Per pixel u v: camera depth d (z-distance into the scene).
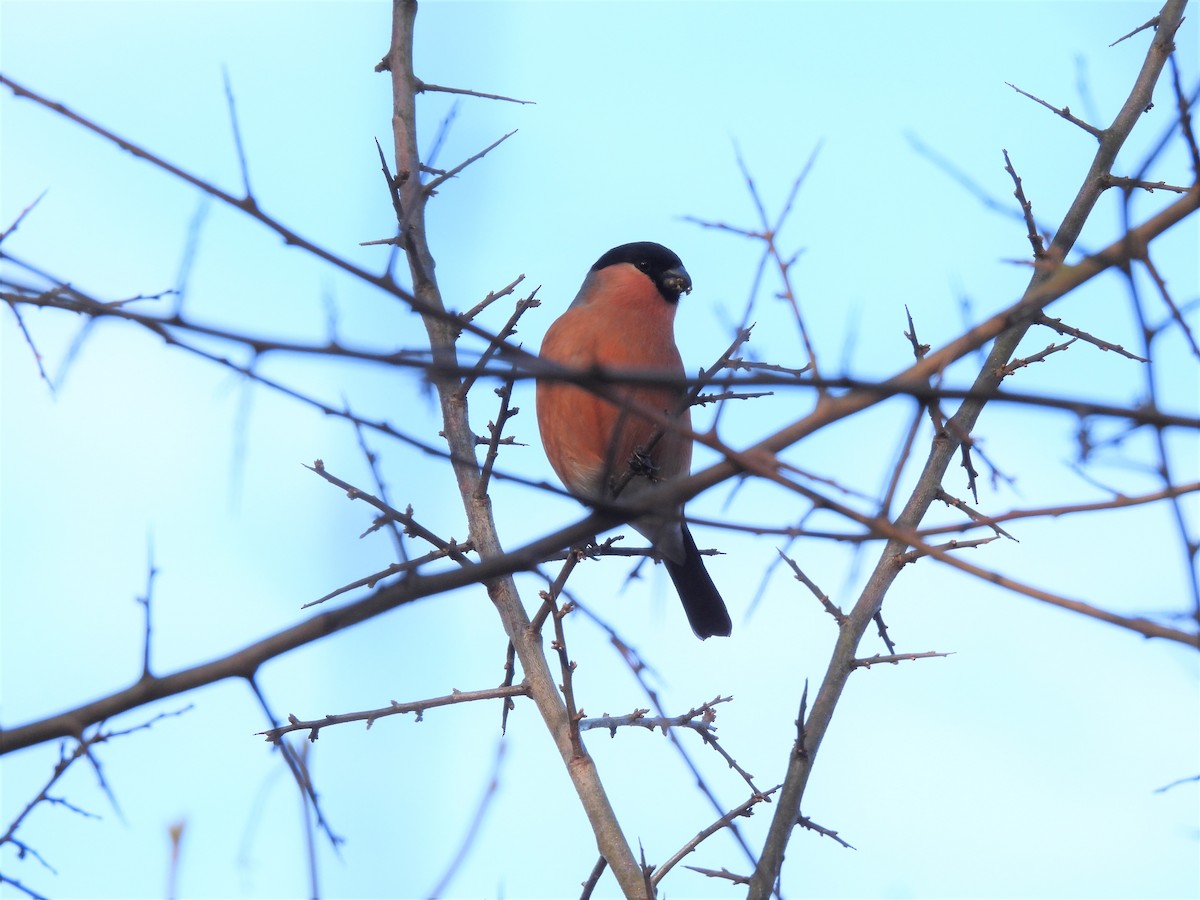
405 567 5.11
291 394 4.02
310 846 4.09
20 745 4.58
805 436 4.38
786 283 4.87
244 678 4.62
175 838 4.10
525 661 6.89
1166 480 3.79
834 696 5.95
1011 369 6.24
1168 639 3.65
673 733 5.80
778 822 5.46
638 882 6.02
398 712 6.61
